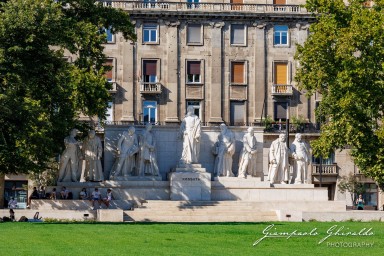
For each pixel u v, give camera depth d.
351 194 109.81
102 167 68.75
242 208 63.97
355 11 71.94
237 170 68.75
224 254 36.06
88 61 69.75
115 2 110.44
